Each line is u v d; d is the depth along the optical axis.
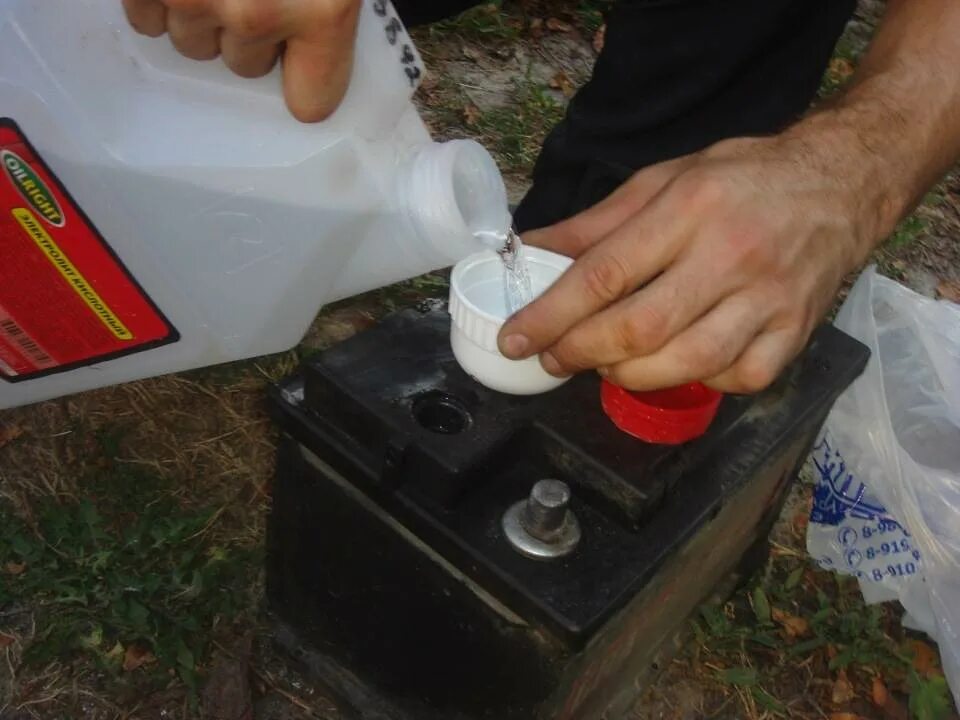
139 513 1.32
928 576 1.24
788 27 1.37
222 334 0.95
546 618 0.81
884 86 0.96
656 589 0.99
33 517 1.29
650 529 0.89
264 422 1.46
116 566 1.23
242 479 1.39
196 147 0.82
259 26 0.63
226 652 1.21
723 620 1.34
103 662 1.17
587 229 0.98
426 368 0.93
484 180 0.88
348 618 1.08
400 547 0.94
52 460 1.35
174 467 1.38
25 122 0.77
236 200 0.85
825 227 0.82
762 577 1.44
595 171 1.44
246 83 0.80
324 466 0.95
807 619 1.40
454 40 2.37
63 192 0.80
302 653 1.18
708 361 0.77
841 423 1.32
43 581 1.21
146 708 1.15
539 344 0.79
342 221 0.88
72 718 1.13
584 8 2.58
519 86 2.27
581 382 0.94
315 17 0.64
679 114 1.43
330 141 0.83
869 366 1.30
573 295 0.77
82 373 0.97
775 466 1.12
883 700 1.33
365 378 0.90
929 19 0.99
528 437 0.90
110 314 0.89
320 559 1.05
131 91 0.80
